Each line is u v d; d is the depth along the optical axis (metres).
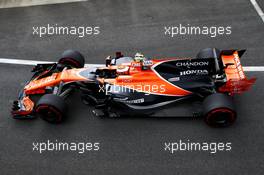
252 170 6.55
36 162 7.02
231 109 6.73
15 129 7.67
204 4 10.79
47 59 9.48
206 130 7.30
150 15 10.59
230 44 9.35
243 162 6.70
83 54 9.50
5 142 7.43
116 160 6.93
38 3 11.55
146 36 9.89
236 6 10.54
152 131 7.37
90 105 7.87
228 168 6.62
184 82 7.30
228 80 6.90
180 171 6.64
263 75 8.38
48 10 11.20
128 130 7.43
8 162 7.06
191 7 10.73
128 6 11.06
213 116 6.90
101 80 7.53
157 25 10.20
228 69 7.33
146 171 6.68
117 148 7.13
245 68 8.62
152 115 7.40
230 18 10.16
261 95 7.88
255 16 10.11
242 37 9.52
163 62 7.33
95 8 11.11
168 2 11.05
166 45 9.54
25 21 10.80
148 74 7.41
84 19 10.70
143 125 7.50
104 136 7.38
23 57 9.59
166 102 7.39
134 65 7.43
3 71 9.14
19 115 7.71
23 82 8.79
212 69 7.30
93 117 7.75
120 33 10.07
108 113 7.55
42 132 7.57
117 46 9.66
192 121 7.48
